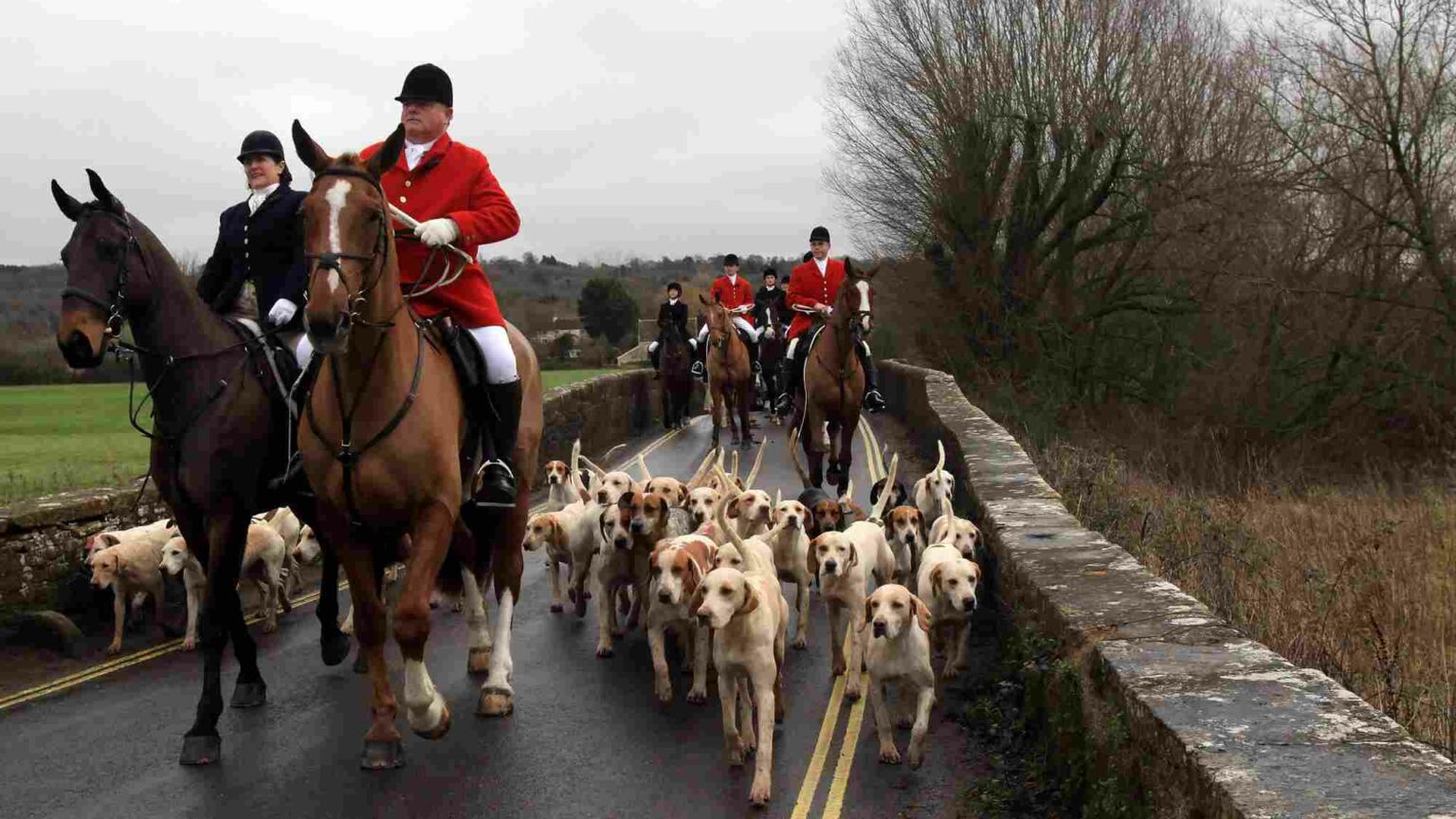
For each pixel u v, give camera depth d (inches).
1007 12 1025.5
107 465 682.2
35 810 211.5
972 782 219.6
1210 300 944.9
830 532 296.2
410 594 219.3
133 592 333.4
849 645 325.1
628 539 308.2
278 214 283.0
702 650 271.1
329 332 200.1
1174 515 455.5
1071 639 199.2
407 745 243.3
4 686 291.0
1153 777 152.5
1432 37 876.6
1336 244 899.4
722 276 955.3
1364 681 294.8
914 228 1106.1
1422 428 880.3
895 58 1074.1
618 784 221.8
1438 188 885.2
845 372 482.0
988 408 905.5
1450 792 125.5
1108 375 1019.3
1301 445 906.7
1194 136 964.0
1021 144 1043.3
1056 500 335.9
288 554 381.7
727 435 848.3
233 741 246.4
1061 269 1032.2
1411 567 442.0
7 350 1847.9
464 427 254.4
